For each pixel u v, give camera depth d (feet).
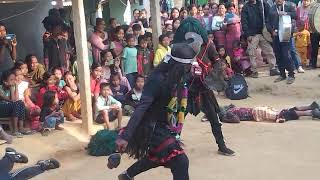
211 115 21.67
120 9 52.44
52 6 38.17
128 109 30.30
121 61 33.35
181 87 14.29
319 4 40.65
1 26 30.12
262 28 38.01
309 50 41.27
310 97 33.81
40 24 35.60
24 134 26.00
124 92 31.32
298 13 41.22
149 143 14.19
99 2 47.42
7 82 26.35
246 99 33.91
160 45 33.55
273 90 35.96
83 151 23.98
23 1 34.22
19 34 34.55
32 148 24.09
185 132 26.07
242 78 34.27
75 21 26.07
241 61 39.11
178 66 14.24
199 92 19.72
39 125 26.48
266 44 38.27
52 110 26.55
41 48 35.68
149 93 14.01
